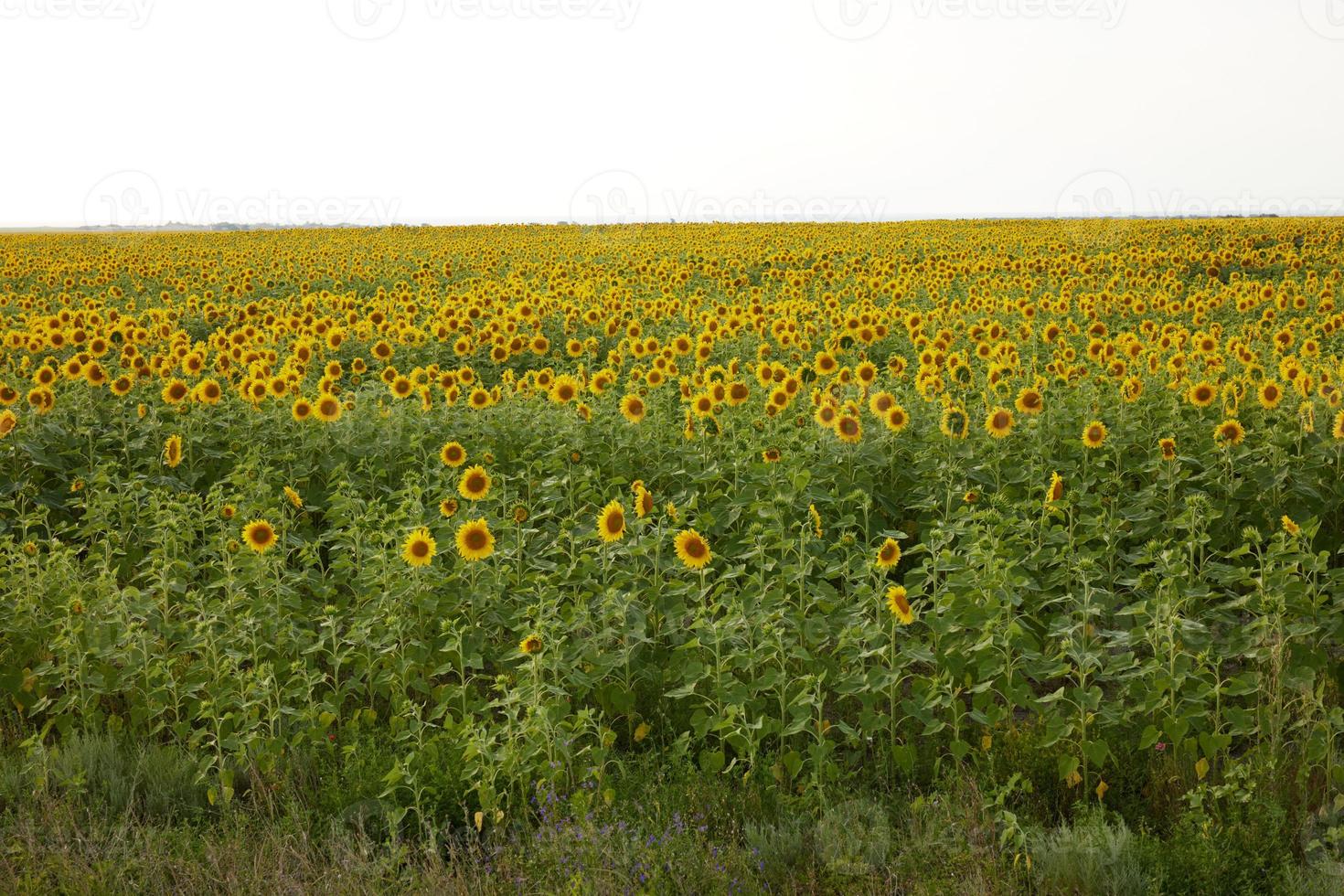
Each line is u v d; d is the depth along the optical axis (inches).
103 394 461.7
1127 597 292.8
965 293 934.4
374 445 407.5
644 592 271.9
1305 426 334.6
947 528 294.7
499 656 265.7
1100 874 179.5
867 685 223.0
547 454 372.5
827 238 1803.6
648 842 184.4
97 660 259.3
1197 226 1744.6
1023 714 249.9
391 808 207.6
